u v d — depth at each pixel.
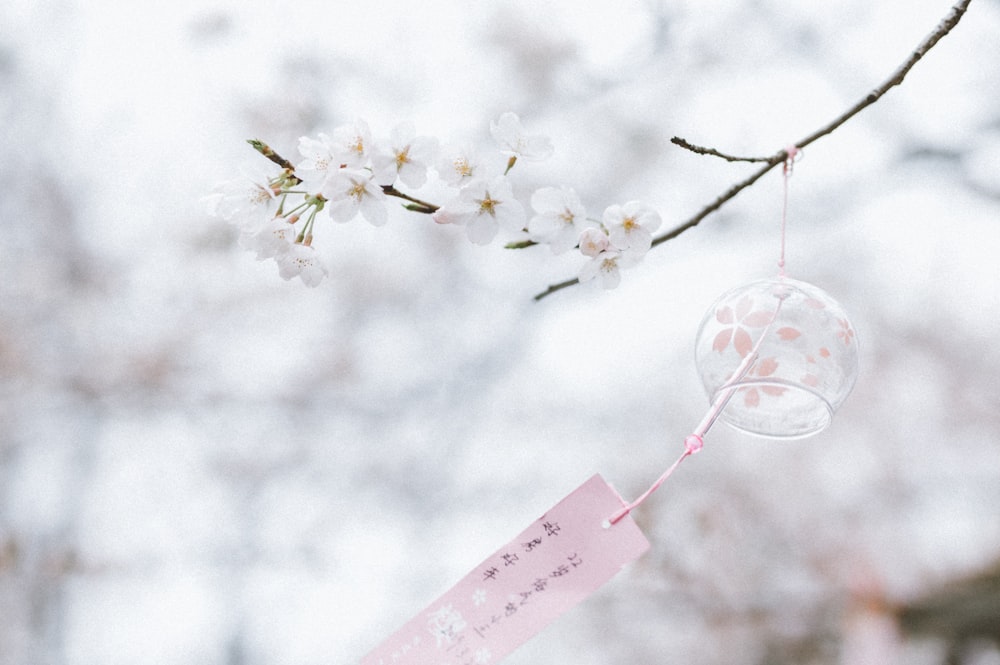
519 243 1.12
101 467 3.05
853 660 2.53
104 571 2.95
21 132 3.33
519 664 2.77
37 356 3.10
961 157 2.86
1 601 2.86
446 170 1.10
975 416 2.75
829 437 2.81
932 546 2.63
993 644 2.39
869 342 2.88
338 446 3.12
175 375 3.14
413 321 3.27
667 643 2.71
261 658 2.89
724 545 2.74
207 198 1.11
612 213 1.11
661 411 3.01
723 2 3.19
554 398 3.11
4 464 2.99
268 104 3.33
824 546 2.70
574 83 3.32
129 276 3.23
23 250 3.21
